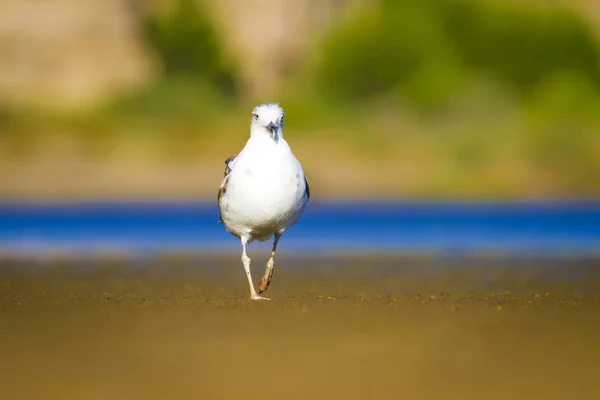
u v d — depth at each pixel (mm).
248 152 8227
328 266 13359
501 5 52500
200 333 6121
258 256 15031
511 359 5441
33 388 4926
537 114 45125
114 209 28156
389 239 18359
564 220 22219
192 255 15234
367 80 49375
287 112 44438
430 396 4793
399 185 37812
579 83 49781
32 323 6516
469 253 15172
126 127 41781
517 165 39438
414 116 44594
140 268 13234
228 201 8391
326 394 4824
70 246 17234
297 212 8492
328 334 6059
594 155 40688
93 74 49031
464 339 5918
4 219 23969
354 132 41312
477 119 43844
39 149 39125
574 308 7094
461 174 38656
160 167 38281
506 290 9945
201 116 43719
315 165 38656
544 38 52125
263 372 5191
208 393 4840
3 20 49219
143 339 5965
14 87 47969
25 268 13367
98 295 9352
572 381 5027
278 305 7309
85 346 5789
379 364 5336
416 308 7070
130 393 4844
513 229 20109
